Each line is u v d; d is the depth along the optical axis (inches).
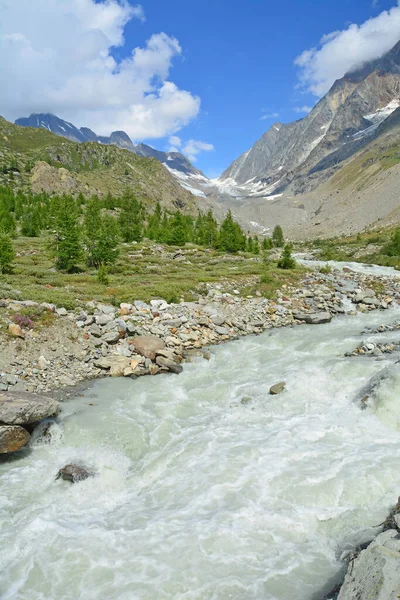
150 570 293.6
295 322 1189.1
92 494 403.9
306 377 665.0
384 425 495.8
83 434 527.2
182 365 827.4
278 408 576.4
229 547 312.8
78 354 815.1
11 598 274.4
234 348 940.0
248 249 3895.2
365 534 311.9
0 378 677.3
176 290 1339.8
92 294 1223.5
